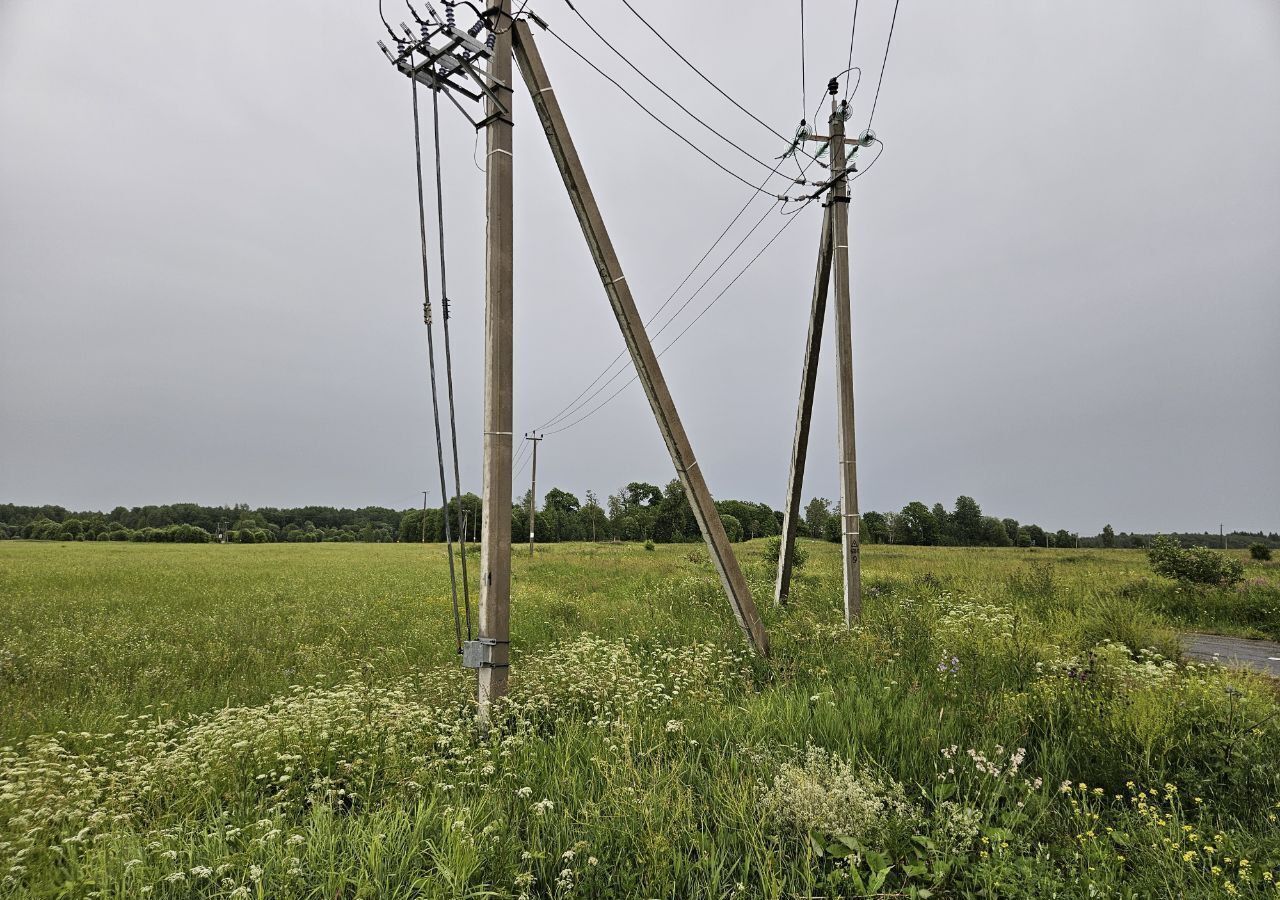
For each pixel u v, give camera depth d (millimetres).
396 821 3549
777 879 3129
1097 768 4203
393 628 11891
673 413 7758
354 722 5023
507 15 6285
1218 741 4277
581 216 7289
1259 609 11742
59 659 8961
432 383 6090
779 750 4523
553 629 10453
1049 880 2936
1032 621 9094
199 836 3662
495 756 4664
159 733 5234
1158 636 8242
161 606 15688
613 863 3373
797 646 8148
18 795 3830
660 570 22219
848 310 10352
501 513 5797
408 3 5715
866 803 3576
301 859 3307
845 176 10094
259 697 7102
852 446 10180
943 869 3076
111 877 3127
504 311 6020
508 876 3230
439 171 6191
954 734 4727
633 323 7543
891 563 26438
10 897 3029
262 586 21234
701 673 6691
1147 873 3086
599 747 4691
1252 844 3270
